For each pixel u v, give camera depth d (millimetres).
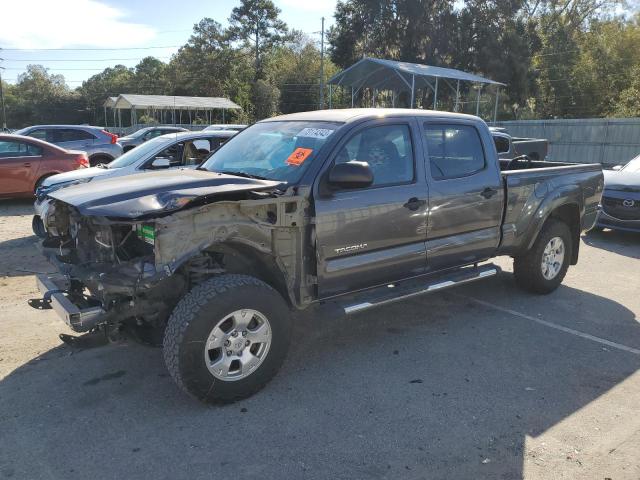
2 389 3916
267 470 3012
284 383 4027
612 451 3213
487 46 40594
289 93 67188
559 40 48562
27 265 7289
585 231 6457
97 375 4145
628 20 48625
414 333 5027
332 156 4137
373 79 29906
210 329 3473
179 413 3600
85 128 15695
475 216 5086
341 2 43562
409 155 4664
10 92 100188
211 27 75625
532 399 3816
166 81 81938
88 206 3471
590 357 4531
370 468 3035
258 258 3947
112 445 3242
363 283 4422
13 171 11508
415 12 40500
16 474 2975
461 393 3891
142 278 3393
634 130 25984
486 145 5281
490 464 3076
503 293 6230
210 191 3557
